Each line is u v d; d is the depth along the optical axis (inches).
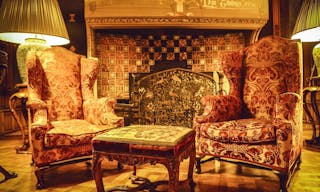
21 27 106.6
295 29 118.2
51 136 75.3
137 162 60.9
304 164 93.4
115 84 156.4
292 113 69.4
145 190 72.9
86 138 80.1
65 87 99.5
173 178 57.6
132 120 149.3
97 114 93.4
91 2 141.3
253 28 149.5
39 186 75.4
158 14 142.6
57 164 78.2
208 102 84.1
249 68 95.3
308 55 175.6
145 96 150.5
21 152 119.3
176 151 57.6
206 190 72.3
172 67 161.2
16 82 171.9
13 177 85.2
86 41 157.5
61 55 102.9
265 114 88.8
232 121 81.7
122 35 157.5
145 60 160.4
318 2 108.1
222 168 91.4
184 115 149.5
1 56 86.7
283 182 66.1
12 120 171.5
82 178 84.4
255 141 69.4
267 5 148.4
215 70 158.9
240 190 72.0
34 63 91.0
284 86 87.3
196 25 146.0
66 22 157.6
